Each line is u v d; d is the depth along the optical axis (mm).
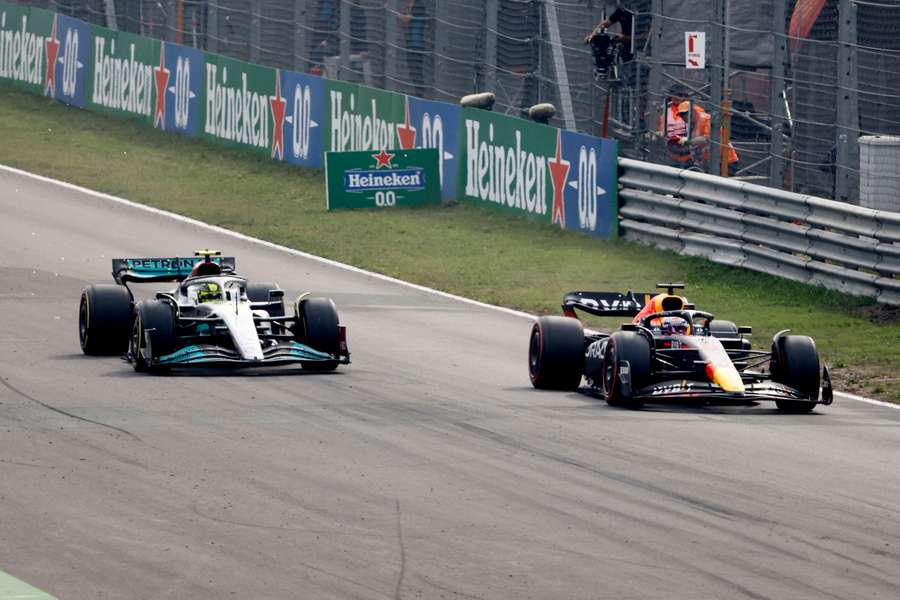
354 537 30828
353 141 108875
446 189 103000
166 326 50375
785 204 79312
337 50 117000
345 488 35125
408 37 110625
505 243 91125
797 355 48688
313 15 117625
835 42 83188
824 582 28844
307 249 88500
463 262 85875
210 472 36312
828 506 35219
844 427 46812
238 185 108125
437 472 37250
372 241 91500
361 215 99625
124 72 127125
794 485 37406
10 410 43531
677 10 96188
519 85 103562
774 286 79062
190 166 113688
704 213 84188
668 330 49250
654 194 87875
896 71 85062
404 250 89000
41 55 135250
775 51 86250
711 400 49344
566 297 53125
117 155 116125
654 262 85062
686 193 85000
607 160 89812
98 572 27844
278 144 114812
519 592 27531
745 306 75625
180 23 127062
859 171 83250
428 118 103312
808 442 43625
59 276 75125
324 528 31453
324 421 43469
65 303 67500
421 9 110688
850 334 68688
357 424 43250
